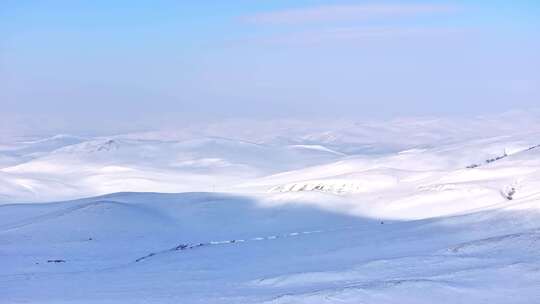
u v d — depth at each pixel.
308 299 58.69
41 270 93.88
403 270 69.75
